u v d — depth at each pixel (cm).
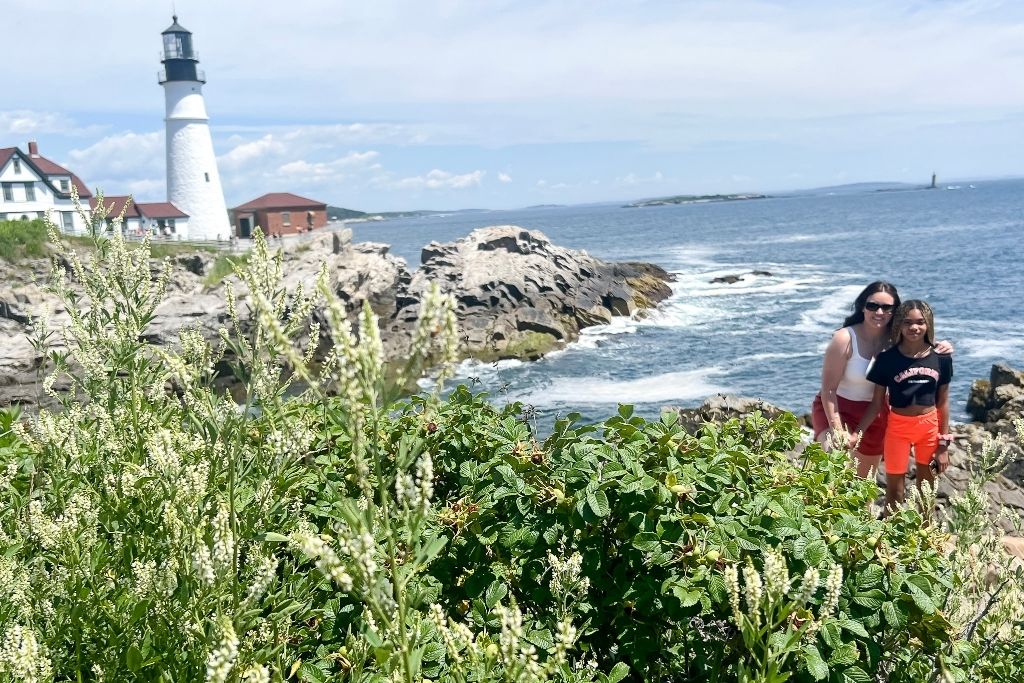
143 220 6209
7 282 2497
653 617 328
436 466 384
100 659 267
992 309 3812
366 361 188
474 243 4100
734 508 328
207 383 316
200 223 6562
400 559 304
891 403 622
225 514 261
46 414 339
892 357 617
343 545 195
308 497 380
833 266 6103
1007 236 8194
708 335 3444
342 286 3331
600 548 332
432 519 348
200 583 258
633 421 388
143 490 306
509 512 347
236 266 293
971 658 312
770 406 1612
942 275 5181
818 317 3762
